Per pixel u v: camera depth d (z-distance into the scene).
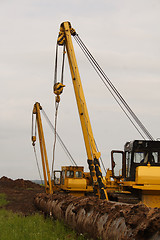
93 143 19.72
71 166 30.19
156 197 16.84
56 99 21.25
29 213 21.34
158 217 7.05
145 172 16.75
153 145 17.75
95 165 19.20
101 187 18.70
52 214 17.55
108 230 9.10
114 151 19.31
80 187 29.72
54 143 20.75
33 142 42.34
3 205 26.98
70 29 21.62
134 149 17.84
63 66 21.83
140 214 7.90
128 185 17.33
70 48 21.19
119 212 9.00
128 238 7.62
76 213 12.43
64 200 15.95
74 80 20.98
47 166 39.81
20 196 36.00
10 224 14.58
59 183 34.09
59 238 11.65
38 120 41.16
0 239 11.35
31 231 12.96
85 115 20.28
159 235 6.90
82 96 20.52
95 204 11.48
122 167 19.16
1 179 65.56
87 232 11.00
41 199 22.36
